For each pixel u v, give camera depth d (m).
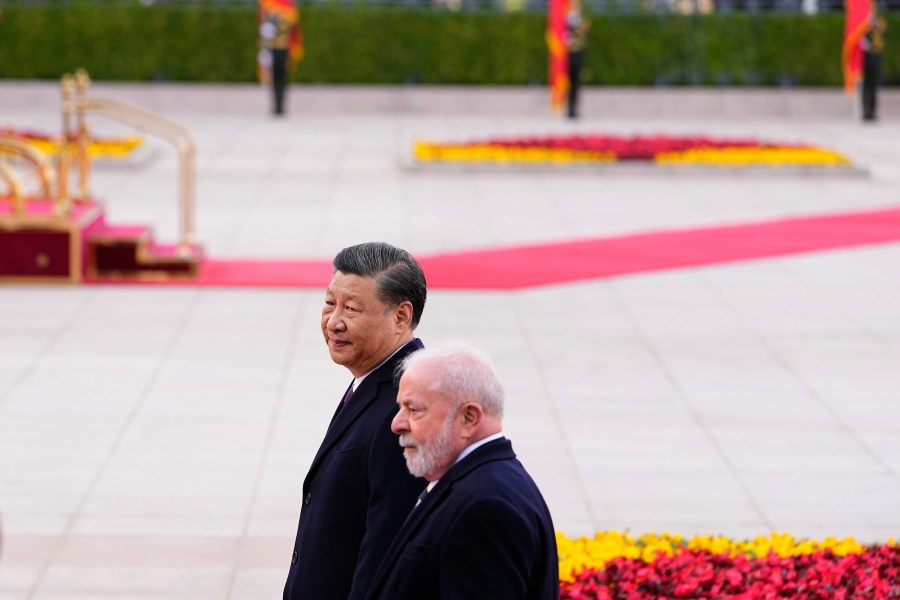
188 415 23.86
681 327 30.86
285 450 22.17
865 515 19.75
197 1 85.12
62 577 17.06
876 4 89.31
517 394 25.39
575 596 15.01
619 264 37.88
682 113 84.69
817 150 61.03
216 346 28.61
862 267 37.88
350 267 11.11
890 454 22.47
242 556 17.92
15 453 21.69
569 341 29.42
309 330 30.16
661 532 18.94
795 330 30.80
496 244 40.81
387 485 10.54
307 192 50.59
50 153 55.94
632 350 28.80
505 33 84.50
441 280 35.34
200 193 49.91
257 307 32.25
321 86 84.12
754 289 34.88
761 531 19.05
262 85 83.69
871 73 80.25
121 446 22.17
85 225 34.44
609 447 22.52
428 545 9.59
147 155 57.62
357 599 10.39
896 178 56.66
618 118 83.75
